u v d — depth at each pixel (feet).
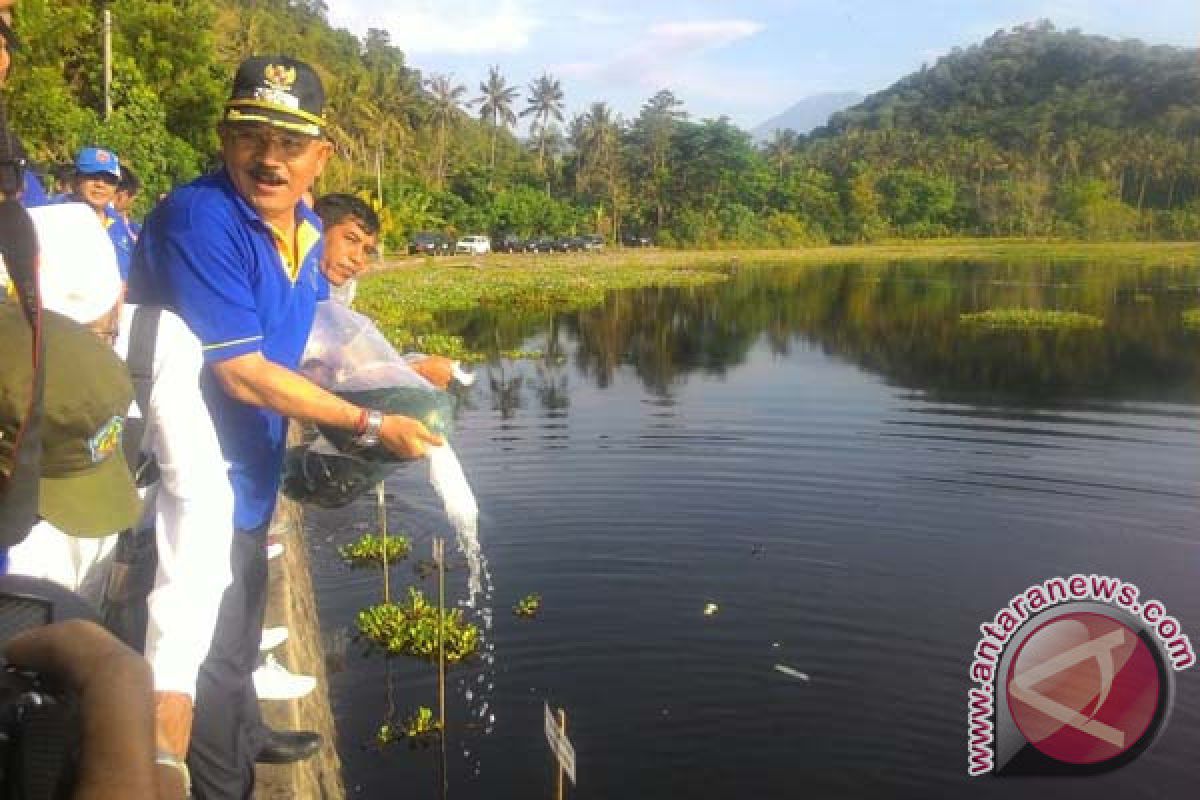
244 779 9.95
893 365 79.41
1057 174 383.65
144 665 4.12
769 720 25.52
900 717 25.90
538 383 70.28
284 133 8.73
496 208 255.29
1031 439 53.52
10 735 4.11
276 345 9.55
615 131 320.09
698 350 87.86
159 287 8.95
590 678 27.35
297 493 10.61
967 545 37.55
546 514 40.06
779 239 310.24
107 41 79.87
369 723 25.12
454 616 30.25
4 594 5.31
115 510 6.10
